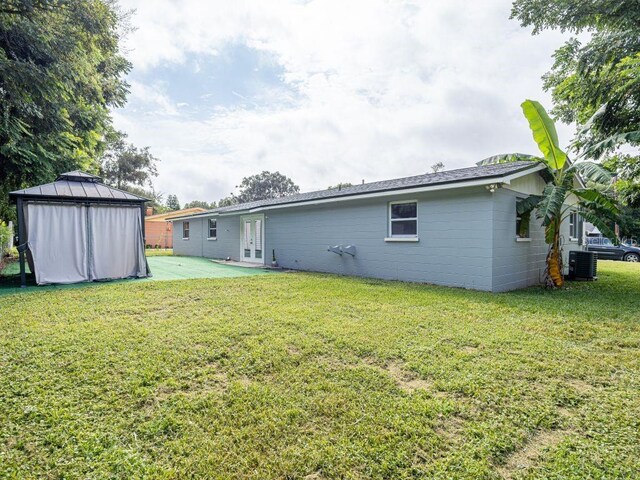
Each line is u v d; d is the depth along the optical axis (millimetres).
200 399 2631
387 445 2080
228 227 16344
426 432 2207
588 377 3055
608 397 2709
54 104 9398
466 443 2113
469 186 7457
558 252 8375
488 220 7430
